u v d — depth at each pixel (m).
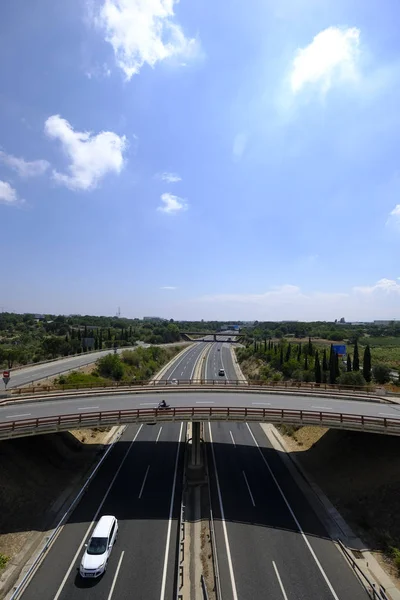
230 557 25.98
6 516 28.48
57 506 31.81
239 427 55.34
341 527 29.81
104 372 74.06
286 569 24.91
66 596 22.25
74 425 33.72
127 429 53.06
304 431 50.59
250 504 33.06
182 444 47.31
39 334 163.38
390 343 175.38
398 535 27.50
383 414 39.75
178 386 52.69
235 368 113.31
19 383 58.00
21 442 36.88
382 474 33.22
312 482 37.56
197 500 33.53
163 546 27.00
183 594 22.59
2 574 23.92
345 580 24.05
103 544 25.12
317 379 69.38
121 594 22.52
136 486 35.72
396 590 23.22
